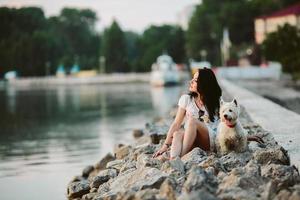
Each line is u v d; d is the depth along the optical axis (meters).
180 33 149.50
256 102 21.17
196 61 124.31
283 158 9.05
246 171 8.09
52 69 161.88
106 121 31.67
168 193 7.44
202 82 9.92
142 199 7.43
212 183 7.73
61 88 114.69
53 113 40.56
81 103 53.16
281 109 17.47
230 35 113.00
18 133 26.62
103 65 152.50
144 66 148.75
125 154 14.13
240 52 107.31
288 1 109.69
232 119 9.34
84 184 11.13
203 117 9.98
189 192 7.33
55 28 196.00
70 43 194.38
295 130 12.15
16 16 186.12
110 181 10.15
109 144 20.75
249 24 112.19
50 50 163.62
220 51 118.25
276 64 63.44
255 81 53.12
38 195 11.97
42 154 18.55
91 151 18.94
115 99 58.12
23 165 16.12
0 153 19.16
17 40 171.88
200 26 124.19
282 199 7.13
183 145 9.75
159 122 22.92
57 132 26.39
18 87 135.88
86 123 30.86
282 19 76.69
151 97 59.41
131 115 35.56
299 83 45.59
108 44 152.62
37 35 162.88
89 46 196.88
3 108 49.41
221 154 9.66
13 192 12.38
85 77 138.75
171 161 8.92
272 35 45.94
